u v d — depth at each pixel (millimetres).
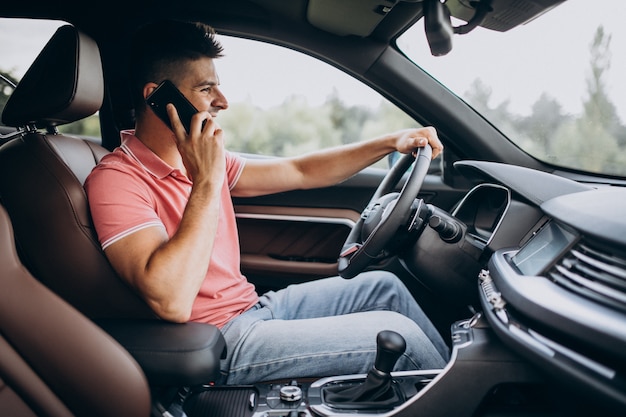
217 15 1820
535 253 944
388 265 1941
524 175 1289
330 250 2049
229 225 1406
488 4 1376
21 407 1021
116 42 1800
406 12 1619
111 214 1090
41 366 997
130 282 1053
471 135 1899
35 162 1083
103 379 986
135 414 994
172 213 1234
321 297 1474
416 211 1355
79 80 1140
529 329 814
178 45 1196
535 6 1435
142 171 1214
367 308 1438
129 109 1886
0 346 986
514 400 1009
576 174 1873
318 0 1610
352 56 1859
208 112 1260
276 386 1175
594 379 690
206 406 1129
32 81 1138
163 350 968
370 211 1400
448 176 2002
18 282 988
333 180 1632
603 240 743
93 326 989
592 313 707
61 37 1156
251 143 2062
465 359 933
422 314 1448
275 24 1838
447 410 938
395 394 1081
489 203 1560
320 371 1185
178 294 1033
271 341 1195
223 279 1307
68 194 1070
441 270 1403
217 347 1013
